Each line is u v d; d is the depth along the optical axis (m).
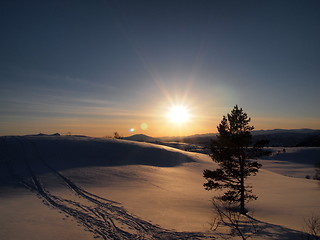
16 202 20.31
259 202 27.50
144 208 20.34
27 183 29.06
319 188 39.38
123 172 41.12
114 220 15.91
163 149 69.06
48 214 16.55
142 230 14.15
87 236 12.65
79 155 51.16
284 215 21.02
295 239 12.09
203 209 22.45
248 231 14.26
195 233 13.61
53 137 63.94
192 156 70.88
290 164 102.44
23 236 12.26
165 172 46.12
